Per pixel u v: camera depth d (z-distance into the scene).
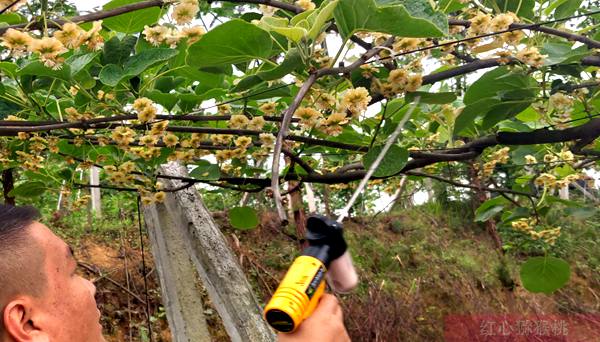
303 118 1.71
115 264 5.54
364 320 7.00
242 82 1.66
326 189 6.60
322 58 1.64
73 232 5.77
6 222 0.83
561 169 2.99
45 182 2.42
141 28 1.63
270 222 7.39
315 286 0.77
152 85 1.90
